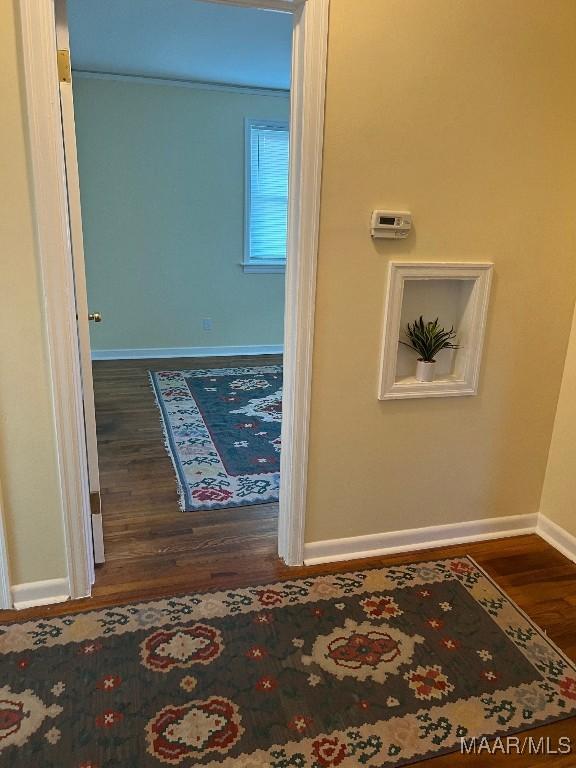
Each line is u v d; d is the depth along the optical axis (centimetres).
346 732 155
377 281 208
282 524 230
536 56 202
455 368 238
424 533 246
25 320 178
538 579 227
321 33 177
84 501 200
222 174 527
